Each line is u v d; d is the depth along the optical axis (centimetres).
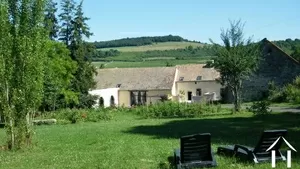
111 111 4797
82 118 4003
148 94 7619
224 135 2211
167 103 4512
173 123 3241
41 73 1855
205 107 4459
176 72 7769
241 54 4238
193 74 7638
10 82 1814
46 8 1870
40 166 1380
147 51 14412
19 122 1838
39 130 2953
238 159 1322
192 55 13762
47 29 1894
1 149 1827
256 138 2027
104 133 2514
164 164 1309
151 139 2100
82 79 5862
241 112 4256
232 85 4341
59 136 2405
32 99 1836
